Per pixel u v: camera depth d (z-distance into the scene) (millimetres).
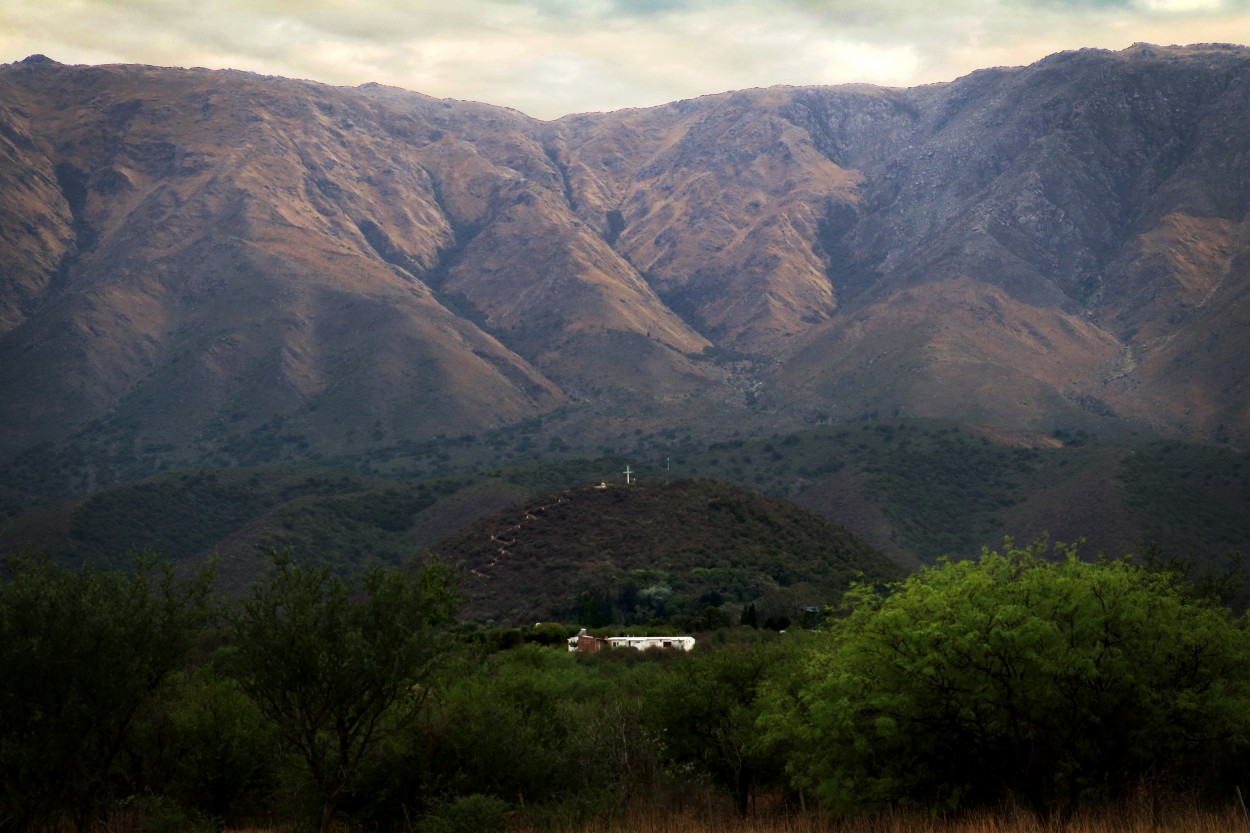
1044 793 18906
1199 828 15625
